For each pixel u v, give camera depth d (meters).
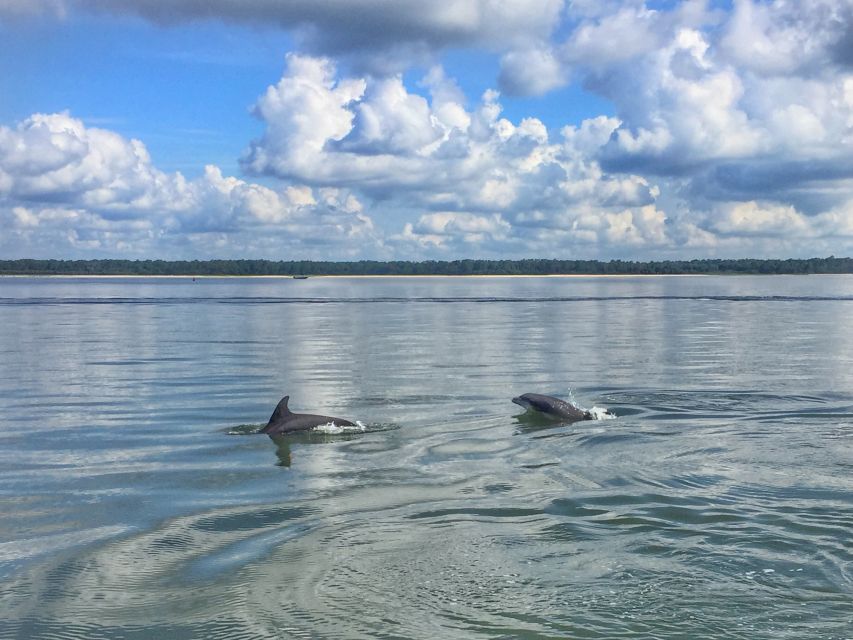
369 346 37.47
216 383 25.05
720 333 44.50
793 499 11.41
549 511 10.96
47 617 8.00
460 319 58.62
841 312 66.44
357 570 8.92
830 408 19.44
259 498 11.97
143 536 10.33
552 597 8.15
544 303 86.44
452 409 19.73
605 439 15.89
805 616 7.67
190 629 7.65
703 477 12.73
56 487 12.86
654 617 7.66
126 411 20.09
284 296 111.50
